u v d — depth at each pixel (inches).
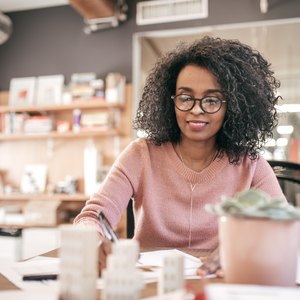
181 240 47.8
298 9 135.5
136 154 50.6
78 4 135.0
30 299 20.8
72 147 154.2
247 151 50.7
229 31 141.6
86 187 145.3
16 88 159.5
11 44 164.7
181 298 18.4
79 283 19.5
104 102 142.2
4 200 158.2
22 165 158.2
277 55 138.9
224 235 22.8
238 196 22.5
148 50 150.3
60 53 159.0
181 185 48.6
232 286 19.3
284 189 57.6
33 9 164.4
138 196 50.1
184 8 146.1
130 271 19.2
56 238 134.7
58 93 153.1
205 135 46.8
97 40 155.1
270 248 21.4
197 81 45.6
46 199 144.9
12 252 131.7
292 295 18.2
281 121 135.3
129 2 151.9
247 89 48.6
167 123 51.9
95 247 20.2
